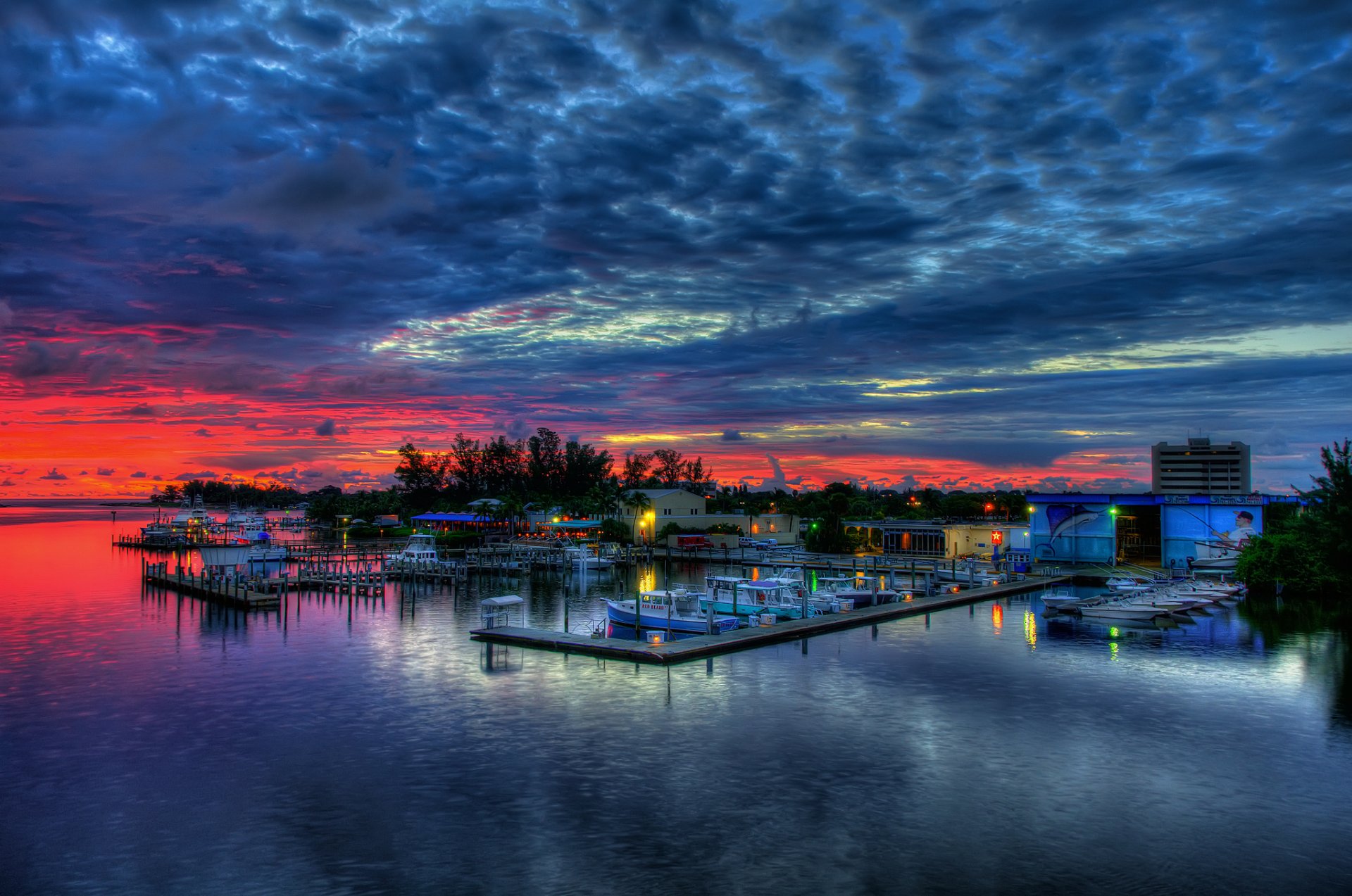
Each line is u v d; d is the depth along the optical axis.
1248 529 81.19
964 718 34.09
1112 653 47.22
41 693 39.97
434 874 21.16
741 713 35.00
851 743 31.02
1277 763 28.64
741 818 24.36
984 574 83.75
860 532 120.88
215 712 36.06
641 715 34.81
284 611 68.00
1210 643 50.09
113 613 67.38
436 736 32.28
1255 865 21.28
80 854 22.50
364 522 189.75
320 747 31.09
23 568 110.69
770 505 169.62
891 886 20.36
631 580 91.12
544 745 31.08
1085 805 25.11
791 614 61.12
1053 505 91.88
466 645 51.38
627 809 25.06
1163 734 31.84
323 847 22.77
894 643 51.09
